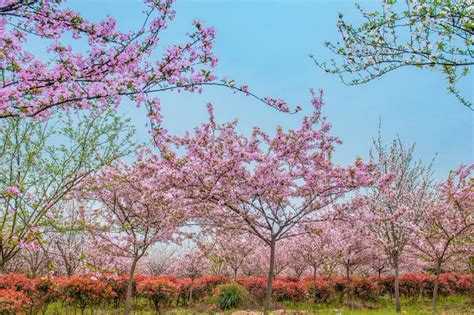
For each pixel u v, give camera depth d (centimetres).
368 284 1906
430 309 1579
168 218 1064
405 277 1956
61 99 469
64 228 988
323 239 1762
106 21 464
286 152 868
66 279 1259
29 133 931
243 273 2716
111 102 499
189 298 1933
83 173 1012
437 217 1342
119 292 1566
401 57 480
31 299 1243
